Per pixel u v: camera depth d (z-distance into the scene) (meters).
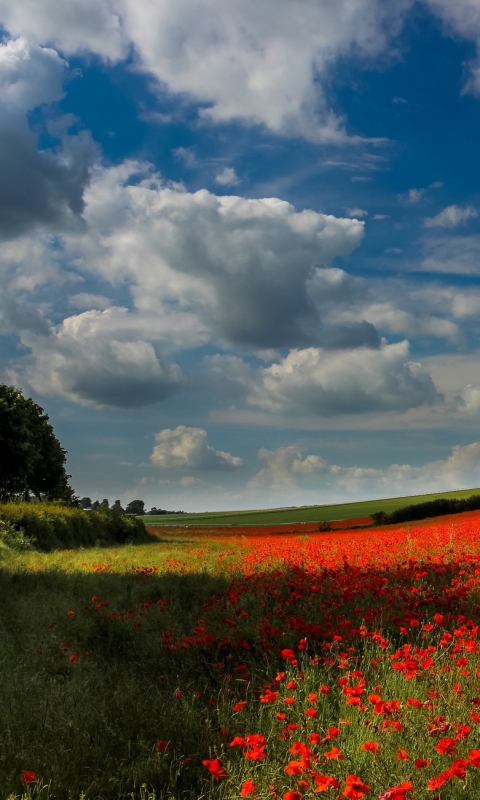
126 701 5.05
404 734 3.87
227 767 3.68
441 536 19.03
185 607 9.80
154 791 3.39
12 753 3.98
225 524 82.00
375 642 6.05
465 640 6.01
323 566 12.83
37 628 7.88
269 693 4.45
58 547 27.47
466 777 3.34
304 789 3.29
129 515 49.59
